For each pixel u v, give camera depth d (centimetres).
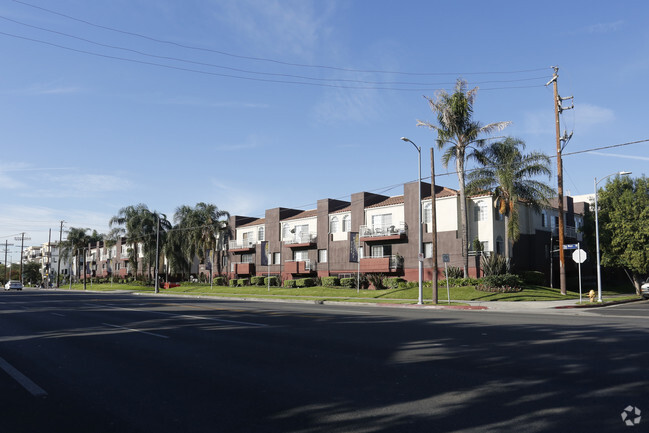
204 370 831
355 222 4772
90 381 761
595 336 1177
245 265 5838
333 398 646
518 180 3631
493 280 3331
